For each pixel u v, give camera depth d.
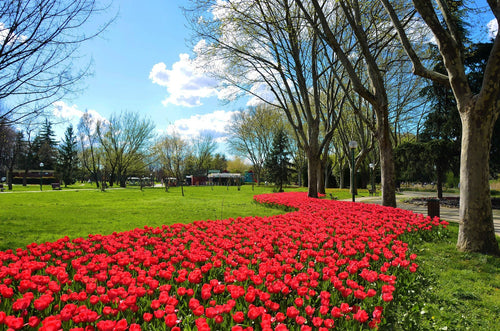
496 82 6.54
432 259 6.48
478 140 6.87
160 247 5.52
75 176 66.12
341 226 7.88
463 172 7.11
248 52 17.56
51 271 4.05
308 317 3.37
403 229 8.04
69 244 5.71
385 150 13.38
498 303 4.39
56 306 3.19
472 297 4.58
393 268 5.13
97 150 61.41
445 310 4.12
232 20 14.34
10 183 41.16
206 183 70.50
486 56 17.88
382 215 9.76
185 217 12.95
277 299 3.74
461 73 7.04
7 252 5.15
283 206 15.42
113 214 13.88
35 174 63.81
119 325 2.61
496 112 6.80
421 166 19.78
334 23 17.83
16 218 12.08
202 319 2.64
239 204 19.39
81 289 3.89
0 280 4.00
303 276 3.86
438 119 20.52
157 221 11.75
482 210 6.86
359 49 16.11
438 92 20.33
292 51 17.72
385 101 12.80
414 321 3.58
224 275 4.39
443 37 6.98
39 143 72.12
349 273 4.54
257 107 52.94
